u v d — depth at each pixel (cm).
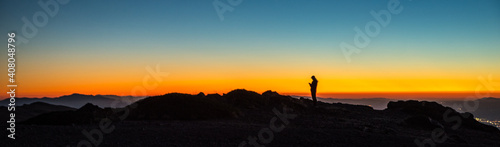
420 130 1666
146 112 1659
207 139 1116
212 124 1458
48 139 1066
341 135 1242
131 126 1348
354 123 1683
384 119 2006
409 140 1231
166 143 1048
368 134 1286
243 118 1750
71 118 1486
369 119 1969
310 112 2092
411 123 1794
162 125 1387
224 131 1247
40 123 1455
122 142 1052
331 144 1112
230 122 1583
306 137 1189
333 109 2230
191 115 1652
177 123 1470
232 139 1135
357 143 1139
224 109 1783
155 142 1057
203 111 1700
